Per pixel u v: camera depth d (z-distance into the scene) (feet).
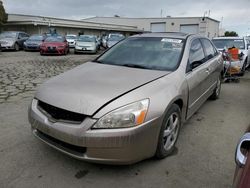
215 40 34.88
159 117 8.96
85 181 8.77
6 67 32.73
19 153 10.42
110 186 8.55
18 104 16.74
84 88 9.23
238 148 5.27
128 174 9.21
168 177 9.11
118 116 8.17
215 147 11.48
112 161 8.31
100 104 8.36
